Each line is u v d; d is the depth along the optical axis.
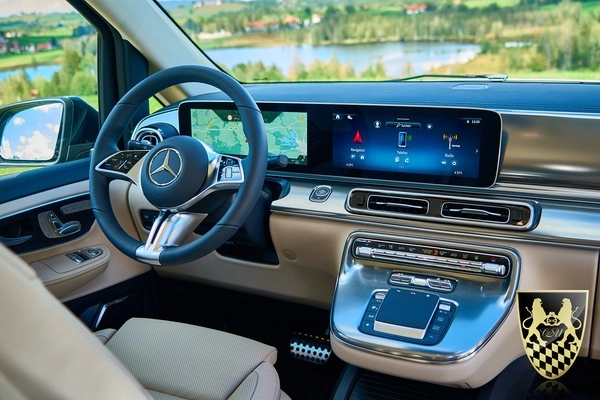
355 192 1.55
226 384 1.17
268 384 1.13
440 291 1.39
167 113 1.92
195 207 1.38
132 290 1.99
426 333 1.29
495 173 1.44
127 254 1.39
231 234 1.32
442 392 1.46
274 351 1.27
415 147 1.52
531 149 1.41
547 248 1.33
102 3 1.94
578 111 1.37
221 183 1.33
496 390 1.43
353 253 1.52
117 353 1.28
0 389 0.59
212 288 2.05
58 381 0.62
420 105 1.50
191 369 1.22
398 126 1.52
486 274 1.38
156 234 1.35
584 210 1.34
